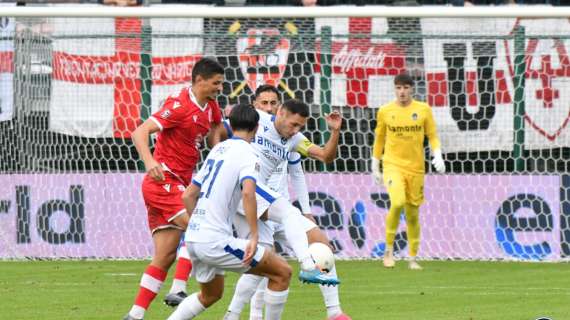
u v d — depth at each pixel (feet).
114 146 127.24
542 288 95.35
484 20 127.75
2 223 125.29
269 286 66.28
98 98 127.03
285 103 74.95
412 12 116.06
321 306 83.92
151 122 74.28
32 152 126.72
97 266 115.65
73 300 87.61
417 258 123.34
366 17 116.47
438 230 123.34
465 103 125.70
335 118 77.25
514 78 124.16
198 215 64.44
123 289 95.20
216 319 77.56
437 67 125.90
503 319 76.48
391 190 110.93
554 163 124.36
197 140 76.79
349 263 118.11
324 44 126.62
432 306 83.66
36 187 125.90
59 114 127.34
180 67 126.62
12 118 127.13
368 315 78.84
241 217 72.33
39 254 124.88
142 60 126.62
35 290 94.32
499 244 122.21
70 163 127.03
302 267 67.31
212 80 75.61
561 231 120.67
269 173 77.20
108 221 124.77
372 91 126.31
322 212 123.75
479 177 122.62
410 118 111.34
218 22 129.59
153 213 75.66
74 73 127.13
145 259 123.24
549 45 123.44
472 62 125.08
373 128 126.82
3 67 127.03
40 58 127.44
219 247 63.46
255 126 65.92
